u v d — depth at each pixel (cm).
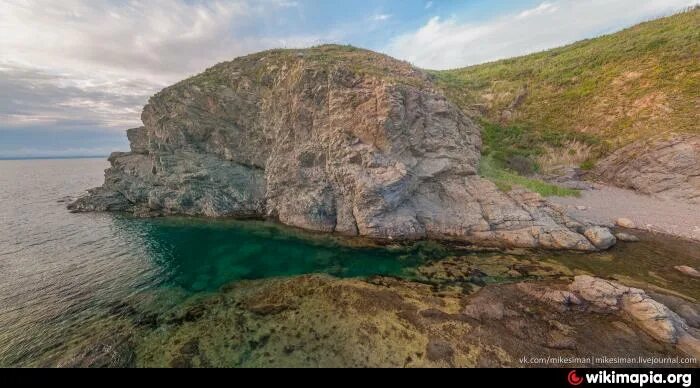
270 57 4141
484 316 1465
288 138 3169
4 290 1886
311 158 2959
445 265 2039
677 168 2894
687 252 2075
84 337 1427
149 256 2388
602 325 1371
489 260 2083
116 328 1483
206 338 1391
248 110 3684
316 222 2777
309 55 3919
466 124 3616
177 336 1410
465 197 2692
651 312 1338
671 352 1211
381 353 1266
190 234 2864
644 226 2475
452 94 4631
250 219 3206
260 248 2458
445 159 2891
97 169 17125
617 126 3672
